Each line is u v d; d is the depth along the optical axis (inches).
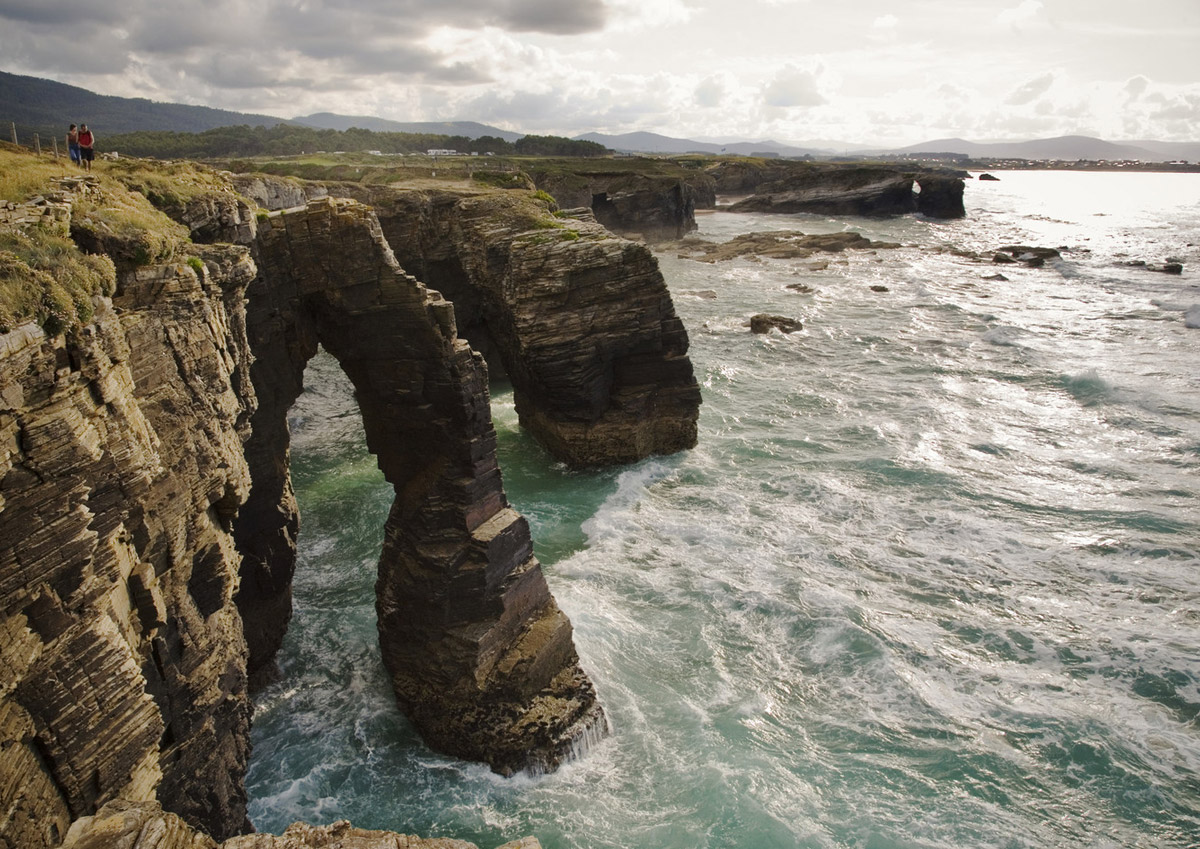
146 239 649.6
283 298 967.0
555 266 1653.5
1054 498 1593.3
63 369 498.3
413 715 991.0
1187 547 1401.3
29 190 673.0
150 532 584.1
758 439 1904.5
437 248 2092.8
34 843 440.5
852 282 3811.5
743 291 3582.7
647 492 1633.9
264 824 844.6
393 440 1016.9
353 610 1229.7
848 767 923.4
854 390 2250.2
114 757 497.4
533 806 878.4
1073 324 2962.6
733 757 930.1
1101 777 917.8
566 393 1704.0
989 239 5536.4
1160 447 1835.6
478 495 976.3
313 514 1530.5
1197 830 853.2
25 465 450.0
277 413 1020.5
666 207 5310.0
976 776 912.9
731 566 1337.4
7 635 433.7
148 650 582.9
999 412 2074.3
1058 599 1258.6
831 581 1300.4
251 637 1051.3
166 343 647.1
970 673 1088.2
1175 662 1106.7
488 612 957.8
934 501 1582.2
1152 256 4648.1
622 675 1073.5
